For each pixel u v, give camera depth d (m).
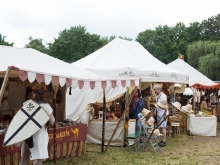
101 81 6.73
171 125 10.59
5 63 5.78
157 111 8.92
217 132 12.35
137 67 9.93
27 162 5.32
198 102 15.98
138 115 8.19
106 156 7.53
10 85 7.78
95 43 45.25
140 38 54.25
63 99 8.88
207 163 7.07
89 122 8.75
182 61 17.06
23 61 6.20
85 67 10.10
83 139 7.54
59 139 6.78
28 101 5.07
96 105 9.10
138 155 7.72
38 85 8.13
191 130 11.14
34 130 5.01
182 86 13.09
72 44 43.31
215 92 17.95
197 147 9.02
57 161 6.77
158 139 10.18
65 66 7.16
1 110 7.53
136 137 8.15
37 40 54.59
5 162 5.58
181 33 49.78
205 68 31.20
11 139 4.88
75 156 7.30
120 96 9.30
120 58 10.50
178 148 8.80
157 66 10.66
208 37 50.19
